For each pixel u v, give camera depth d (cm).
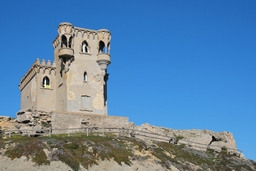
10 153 5997
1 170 5762
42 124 7644
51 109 9206
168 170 6600
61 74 9025
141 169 6406
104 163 6272
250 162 8262
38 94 9169
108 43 9206
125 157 6469
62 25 8900
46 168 5844
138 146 6881
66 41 8969
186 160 7275
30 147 6091
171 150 7469
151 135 8338
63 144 6372
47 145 6234
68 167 5941
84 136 7062
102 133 7594
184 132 8788
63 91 8862
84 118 7988
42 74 9288
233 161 8031
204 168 7250
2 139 6669
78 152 6300
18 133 7325
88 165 6128
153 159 6694
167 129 8656
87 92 8875
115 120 8225
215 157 8062
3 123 7406
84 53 9006
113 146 6662
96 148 6475
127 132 8088
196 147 8544
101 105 8950
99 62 9056
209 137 8881
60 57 8806
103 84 9044
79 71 8894
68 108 8644
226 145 9075
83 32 9094
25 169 5794
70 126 7831
